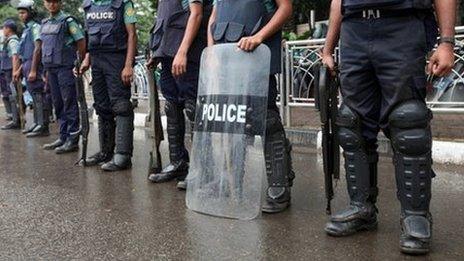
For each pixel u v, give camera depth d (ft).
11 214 10.81
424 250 8.04
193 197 10.81
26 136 22.89
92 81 15.34
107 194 12.28
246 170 10.18
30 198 12.07
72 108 18.29
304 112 19.36
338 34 9.04
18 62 24.16
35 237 9.38
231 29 10.17
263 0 10.07
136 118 24.86
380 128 8.86
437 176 13.20
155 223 10.02
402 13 7.93
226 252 8.45
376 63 8.23
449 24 7.71
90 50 14.94
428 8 7.99
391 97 8.18
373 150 9.12
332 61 9.06
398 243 8.62
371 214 9.16
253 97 10.03
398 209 10.51
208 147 10.59
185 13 12.20
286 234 9.21
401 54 7.97
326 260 8.00
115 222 10.13
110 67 14.69
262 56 9.93
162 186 12.93
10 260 8.35
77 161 16.47
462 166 14.30
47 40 17.84
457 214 10.06
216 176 10.46
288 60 18.62
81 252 8.63
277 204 10.45
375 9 8.06
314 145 17.60
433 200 11.07
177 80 12.13
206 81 10.67
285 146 10.56
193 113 11.99
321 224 9.70
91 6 14.73
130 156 15.20
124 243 8.98
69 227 9.89
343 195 11.67
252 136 10.09
